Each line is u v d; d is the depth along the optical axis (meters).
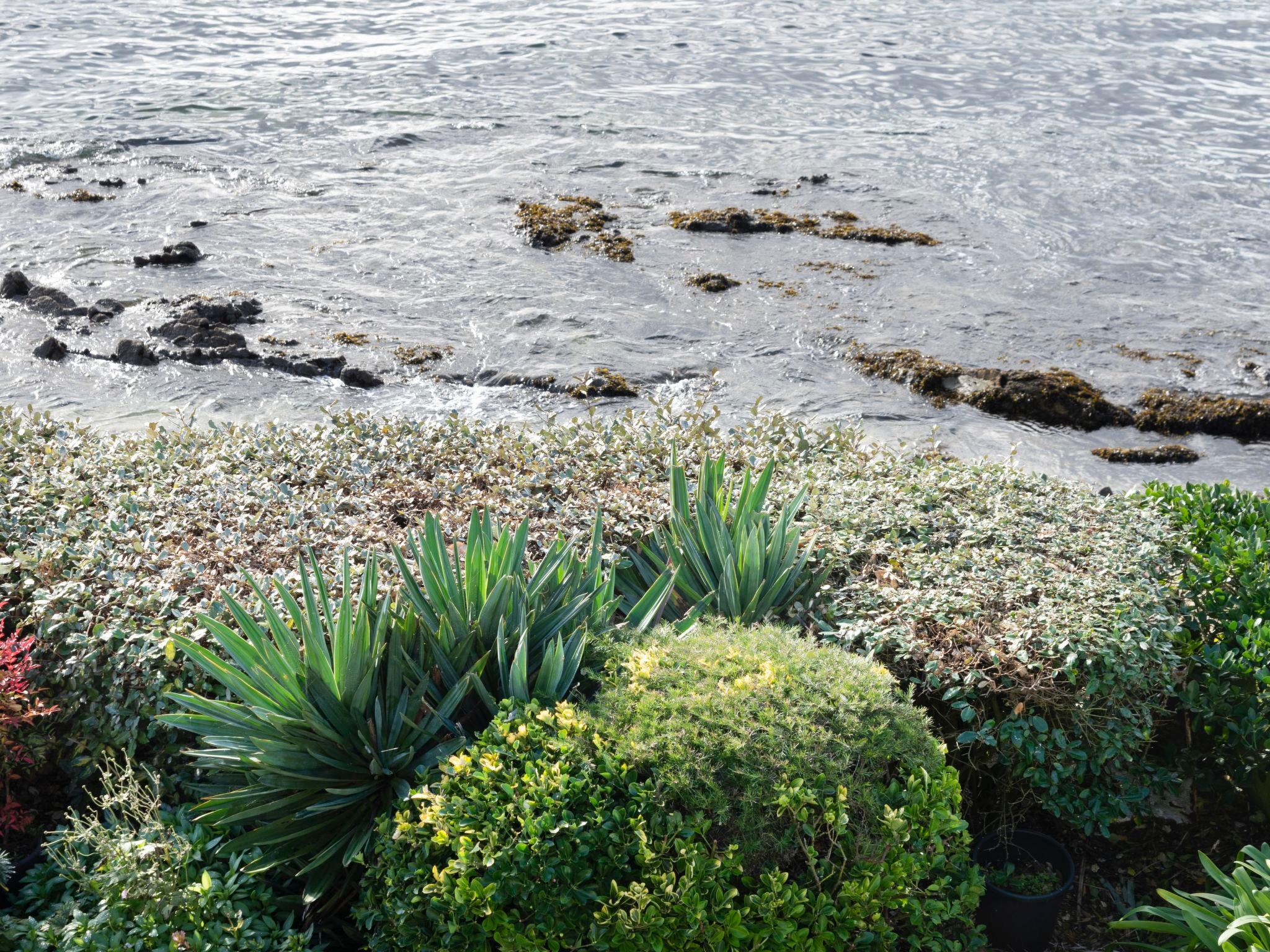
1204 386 11.26
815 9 33.78
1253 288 14.04
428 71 25.97
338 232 15.79
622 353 11.88
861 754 3.95
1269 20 31.45
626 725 3.94
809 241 15.61
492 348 11.96
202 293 13.30
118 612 5.05
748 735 3.84
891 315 13.02
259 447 7.14
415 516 6.23
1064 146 20.27
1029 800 5.02
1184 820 5.39
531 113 22.47
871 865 3.75
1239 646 5.38
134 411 10.25
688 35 30.03
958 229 16.12
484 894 3.54
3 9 32.69
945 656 4.89
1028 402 10.76
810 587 5.56
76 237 15.30
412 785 4.33
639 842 3.60
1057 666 4.78
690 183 18.14
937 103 23.36
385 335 12.25
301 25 31.58
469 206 17.00
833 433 7.55
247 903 4.05
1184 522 6.33
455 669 4.55
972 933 4.61
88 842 4.16
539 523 6.00
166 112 22.14
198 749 4.76
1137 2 34.34
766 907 3.56
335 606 5.12
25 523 6.00
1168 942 4.63
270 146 20.06
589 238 15.49
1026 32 30.12
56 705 4.80
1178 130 21.30
